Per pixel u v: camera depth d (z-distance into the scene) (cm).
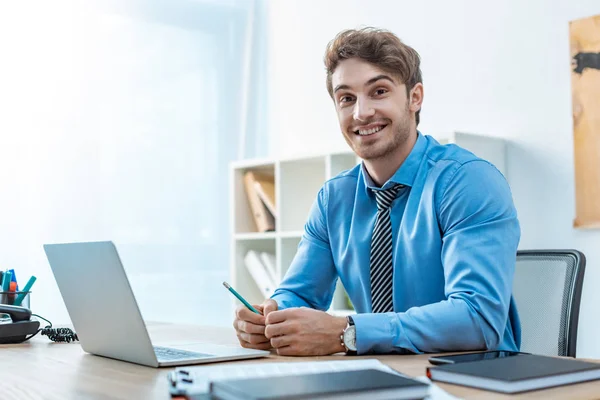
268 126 384
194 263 358
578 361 101
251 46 385
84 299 123
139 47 346
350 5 344
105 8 336
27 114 313
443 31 303
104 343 124
